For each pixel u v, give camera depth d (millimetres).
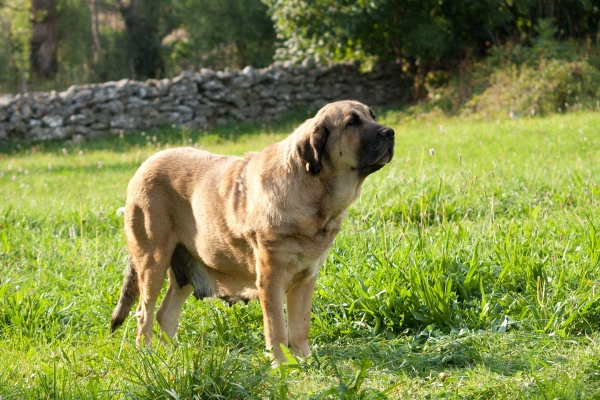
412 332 4762
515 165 9625
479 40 21062
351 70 21031
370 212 7117
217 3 27422
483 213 7203
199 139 17625
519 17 20359
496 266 5297
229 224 4480
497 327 4602
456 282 5043
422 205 7090
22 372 4328
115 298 5625
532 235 5836
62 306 5449
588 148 10688
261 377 3789
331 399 3645
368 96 21156
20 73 30688
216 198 4559
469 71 18984
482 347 4297
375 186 8039
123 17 33375
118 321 4996
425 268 5195
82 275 6078
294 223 4195
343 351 4547
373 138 4137
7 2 31547
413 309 4801
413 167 9992
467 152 11391
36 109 18281
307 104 20594
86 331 5188
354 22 18875
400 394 3822
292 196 4199
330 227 4328
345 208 4344
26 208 8547
